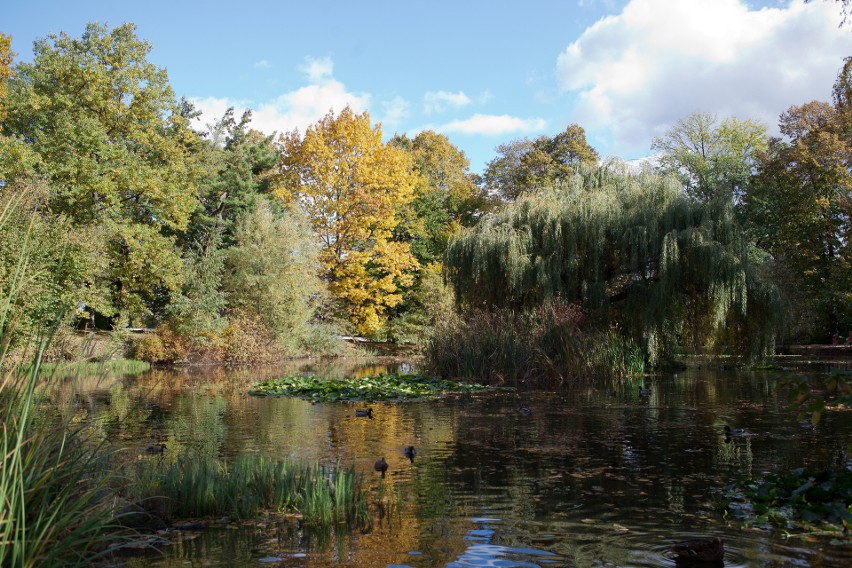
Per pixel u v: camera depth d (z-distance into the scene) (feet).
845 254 101.60
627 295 65.87
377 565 14.32
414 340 131.03
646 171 70.79
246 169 126.41
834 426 32.65
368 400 46.11
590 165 74.84
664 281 61.87
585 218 65.77
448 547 15.44
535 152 145.38
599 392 50.57
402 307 143.23
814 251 111.14
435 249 148.77
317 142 119.75
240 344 96.32
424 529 16.83
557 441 29.40
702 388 52.95
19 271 14.17
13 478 12.11
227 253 107.96
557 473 23.07
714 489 20.62
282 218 114.32
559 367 58.65
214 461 24.20
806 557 14.48
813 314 109.19
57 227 54.39
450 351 64.59
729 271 60.44
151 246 89.92
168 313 96.73
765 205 118.11
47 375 15.47
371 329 124.06
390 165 125.08
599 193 67.26
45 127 88.38
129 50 92.22
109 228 83.56
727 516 17.76
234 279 106.01
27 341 15.08
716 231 64.28
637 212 65.26
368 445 28.60
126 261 91.76
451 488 20.99
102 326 106.11
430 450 27.45
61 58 88.89
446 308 111.45
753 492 19.62
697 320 67.00
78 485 15.70
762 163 121.60
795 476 19.99
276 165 136.77
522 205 71.41
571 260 66.13
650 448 27.53
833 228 108.99
